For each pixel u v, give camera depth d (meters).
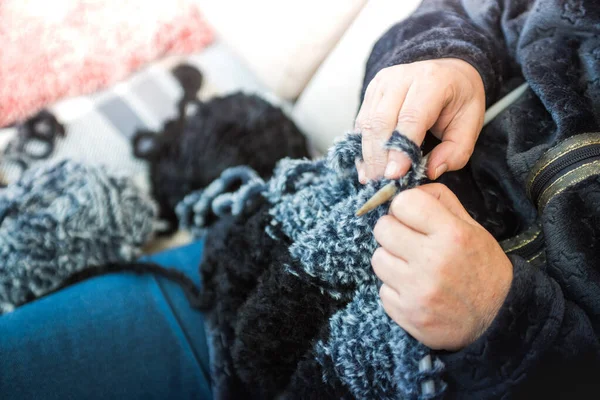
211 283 0.64
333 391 0.50
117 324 0.62
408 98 0.51
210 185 0.83
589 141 0.50
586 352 0.49
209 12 1.00
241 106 0.89
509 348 0.46
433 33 0.60
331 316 0.52
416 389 0.47
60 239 0.73
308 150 0.88
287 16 0.88
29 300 0.72
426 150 0.56
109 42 1.05
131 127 0.96
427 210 0.46
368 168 0.50
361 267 0.51
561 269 0.51
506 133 0.59
